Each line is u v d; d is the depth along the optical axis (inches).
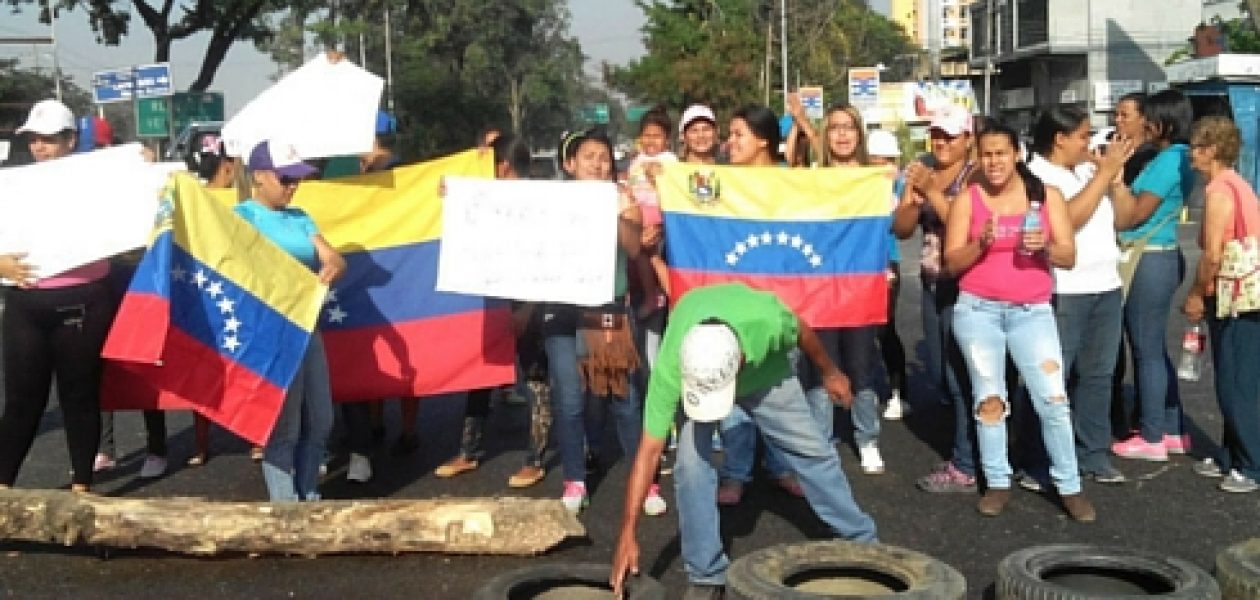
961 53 2819.9
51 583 207.9
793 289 254.7
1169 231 263.9
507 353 269.3
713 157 275.7
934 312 269.7
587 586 189.5
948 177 254.7
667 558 217.0
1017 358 233.5
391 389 266.5
